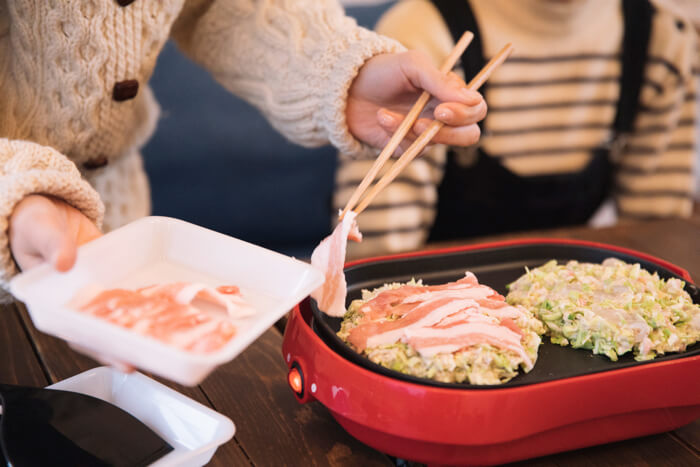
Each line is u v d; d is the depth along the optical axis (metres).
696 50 1.58
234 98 1.75
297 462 0.66
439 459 0.63
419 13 1.42
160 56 1.68
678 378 0.65
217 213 1.82
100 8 0.79
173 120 1.72
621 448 0.68
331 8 0.93
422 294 0.74
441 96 0.76
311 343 0.66
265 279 0.64
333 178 1.86
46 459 0.59
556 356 0.71
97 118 0.87
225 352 0.52
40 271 0.58
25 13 0.78
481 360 0.65
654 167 1.65
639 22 1.54
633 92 1.60
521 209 1.64
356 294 0.79
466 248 0.84
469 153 1.53
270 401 0.72
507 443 0.63
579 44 1.51
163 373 0.53
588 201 1.71
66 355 0.76
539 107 1.55
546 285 0.78
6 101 0.83
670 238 1.08
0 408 0.64
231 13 0.96
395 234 1.49
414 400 0.61
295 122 0.91
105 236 0.63
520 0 1.43
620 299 0.74
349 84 0.83
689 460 0.67
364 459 0.67
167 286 0.61
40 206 0.61
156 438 0.62
